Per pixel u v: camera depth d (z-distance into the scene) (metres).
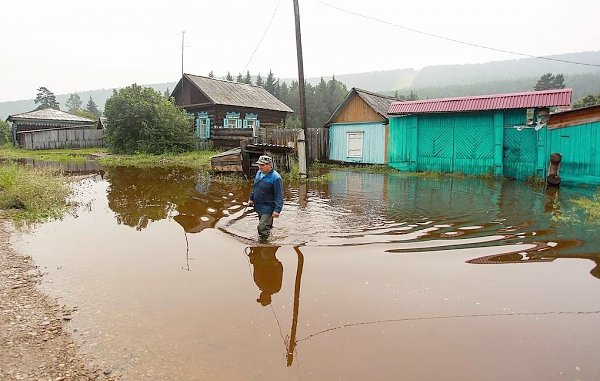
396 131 17.45
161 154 24.31
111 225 7.51
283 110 30.69
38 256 5.66
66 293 4.43
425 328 3.70
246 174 14.29
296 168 15.66
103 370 3.07
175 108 25.47
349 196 10.42
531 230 6.85
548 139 13.27
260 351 3.33
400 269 5.13
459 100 15.30
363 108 19.17
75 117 39.22
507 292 4.45
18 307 4.07
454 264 5.29
